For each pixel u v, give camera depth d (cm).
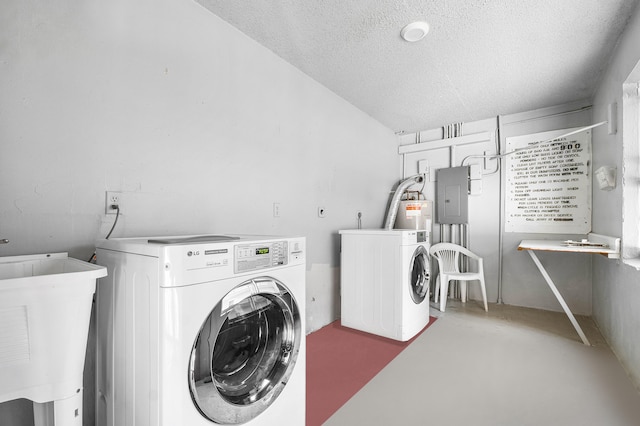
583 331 268
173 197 168
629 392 172
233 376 116
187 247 92
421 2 176
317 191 277
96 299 126
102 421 121
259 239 119
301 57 238
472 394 171
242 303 110
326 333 264
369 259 262
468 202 380
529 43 215
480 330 271
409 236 252
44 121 125
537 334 261
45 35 125
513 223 352
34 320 79
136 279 100
